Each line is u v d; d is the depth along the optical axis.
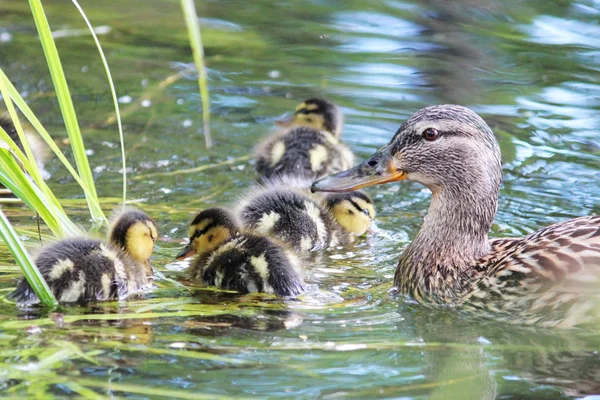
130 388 8.22
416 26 20.20
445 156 11.02
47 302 9.79
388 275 11.71
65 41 19.17
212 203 13.36
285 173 14.30
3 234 9.50
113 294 10.36
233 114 16.38
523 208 13.23
